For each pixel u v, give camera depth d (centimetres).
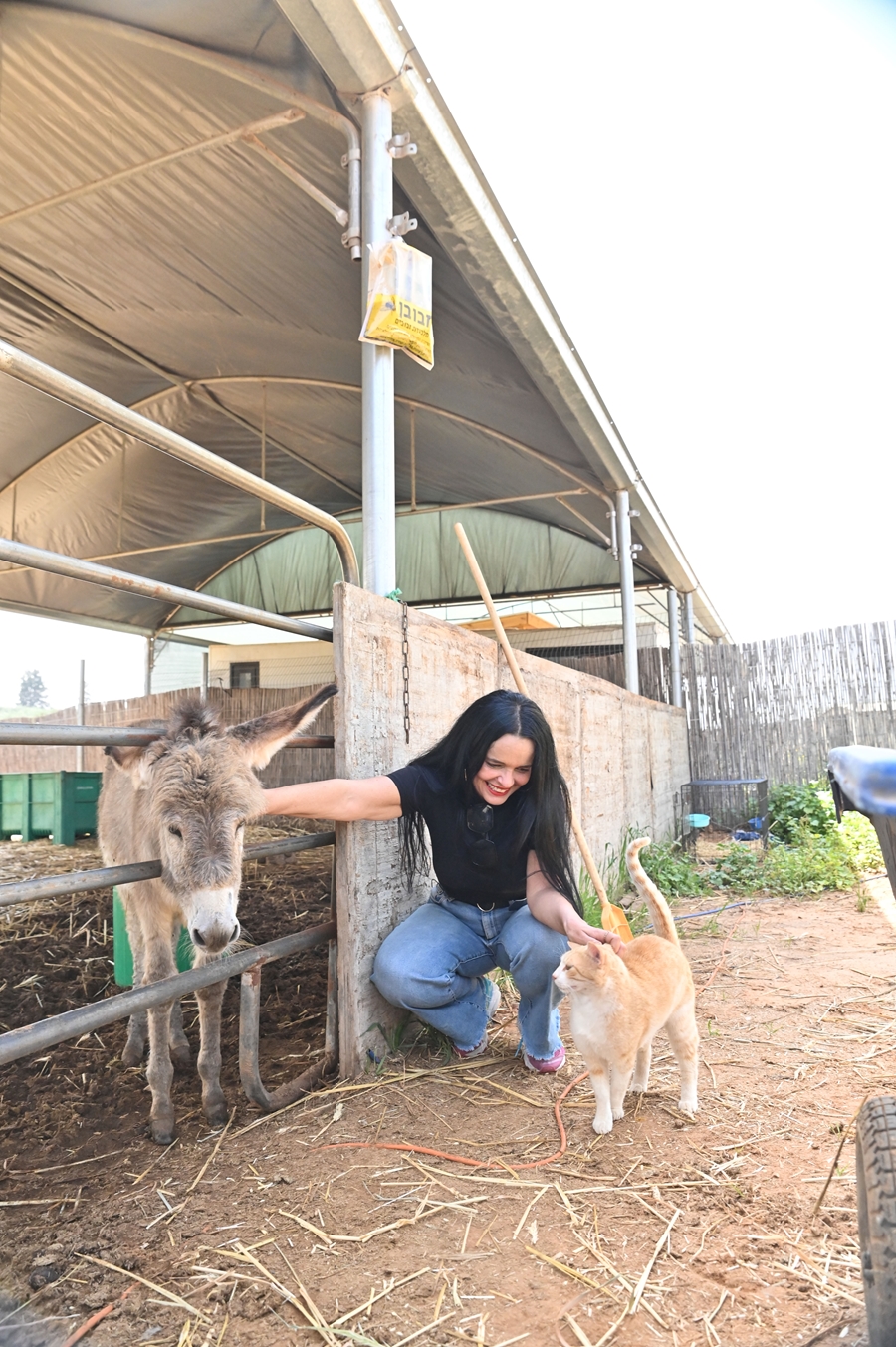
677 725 1176
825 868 757
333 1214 222
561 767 555
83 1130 295
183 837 240
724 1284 190
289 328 786
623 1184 233
